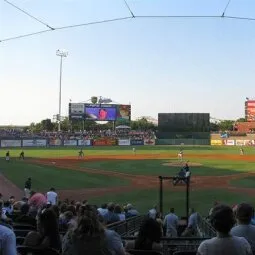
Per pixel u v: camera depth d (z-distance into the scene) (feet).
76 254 19.13
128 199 109.81
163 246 30.91
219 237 19.24
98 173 163.02
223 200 107.45
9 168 175.52
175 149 311.47
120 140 366.84
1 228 19.06
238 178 149.28
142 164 196.34
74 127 572.10
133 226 57.11
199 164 198.18
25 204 53.98
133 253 23.22
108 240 20.63
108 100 467.52
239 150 305.12
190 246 30.99
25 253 23.26
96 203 104.37
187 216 71.36
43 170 170.09
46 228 24.26
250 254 19.07
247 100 475.31
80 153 234.38
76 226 19.67
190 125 384.06
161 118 386.73
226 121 598.34
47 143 341.00
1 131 424.05
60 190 122.83
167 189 125.39
